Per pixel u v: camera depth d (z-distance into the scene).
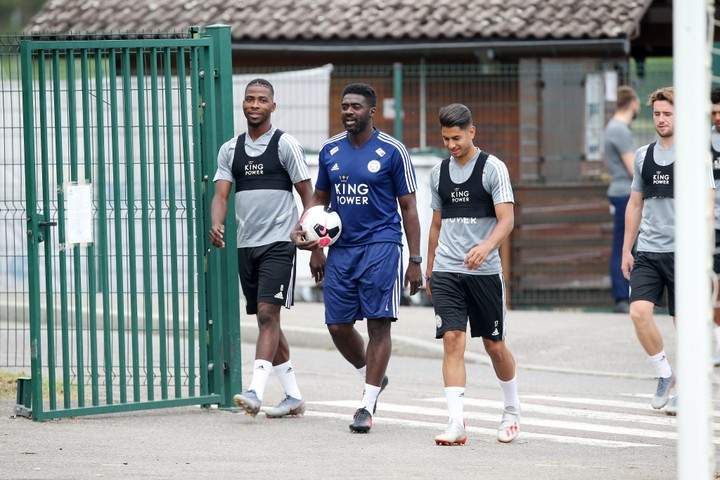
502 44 61.22
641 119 60.47
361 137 29.83
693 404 19.84
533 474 25.16
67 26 70.00
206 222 31.75
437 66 60.62
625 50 60.34
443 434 28.44
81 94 33.41
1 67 34.53
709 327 19.80
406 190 29.83
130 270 31.03
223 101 31.59
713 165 33.62
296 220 30.92
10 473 24.56
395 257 29.78
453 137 27.98
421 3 65.00
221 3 68.81
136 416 31.36
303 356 45.94
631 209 33.50
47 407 31.75
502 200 27.88
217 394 32.19
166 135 31.11
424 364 44.44
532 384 39.69
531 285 58.38
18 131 37.97
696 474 19.84
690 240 19.72
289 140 30.58
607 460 27.03
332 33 63.66
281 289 30.62
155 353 40.62
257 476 24.56
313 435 29.34
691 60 19.56
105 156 30.81
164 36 33.78
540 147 59.75
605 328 49.78
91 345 30.81
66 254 31.06
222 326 32.09
